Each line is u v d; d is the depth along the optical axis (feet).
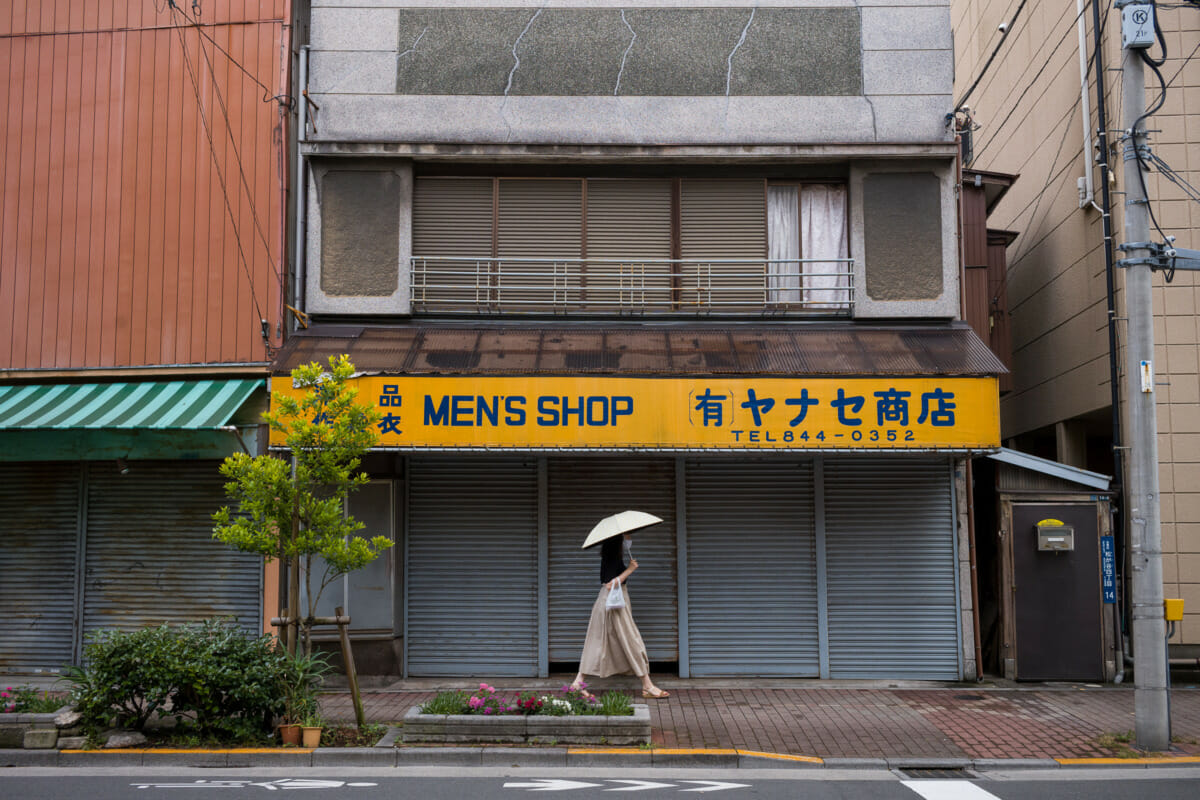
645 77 37.99
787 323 37.24
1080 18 41.16
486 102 37.83
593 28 38.22
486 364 33.12
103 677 25.49
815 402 32.19
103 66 38.04
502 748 24.71
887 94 37.73
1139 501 26.40
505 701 26.73
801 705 31.01
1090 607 35.50
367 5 38.27
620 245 38.04
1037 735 27.17
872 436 32.07
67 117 37.96
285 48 37.29
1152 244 26.81
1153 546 26.20
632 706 26.78
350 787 22.04
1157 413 36.19
